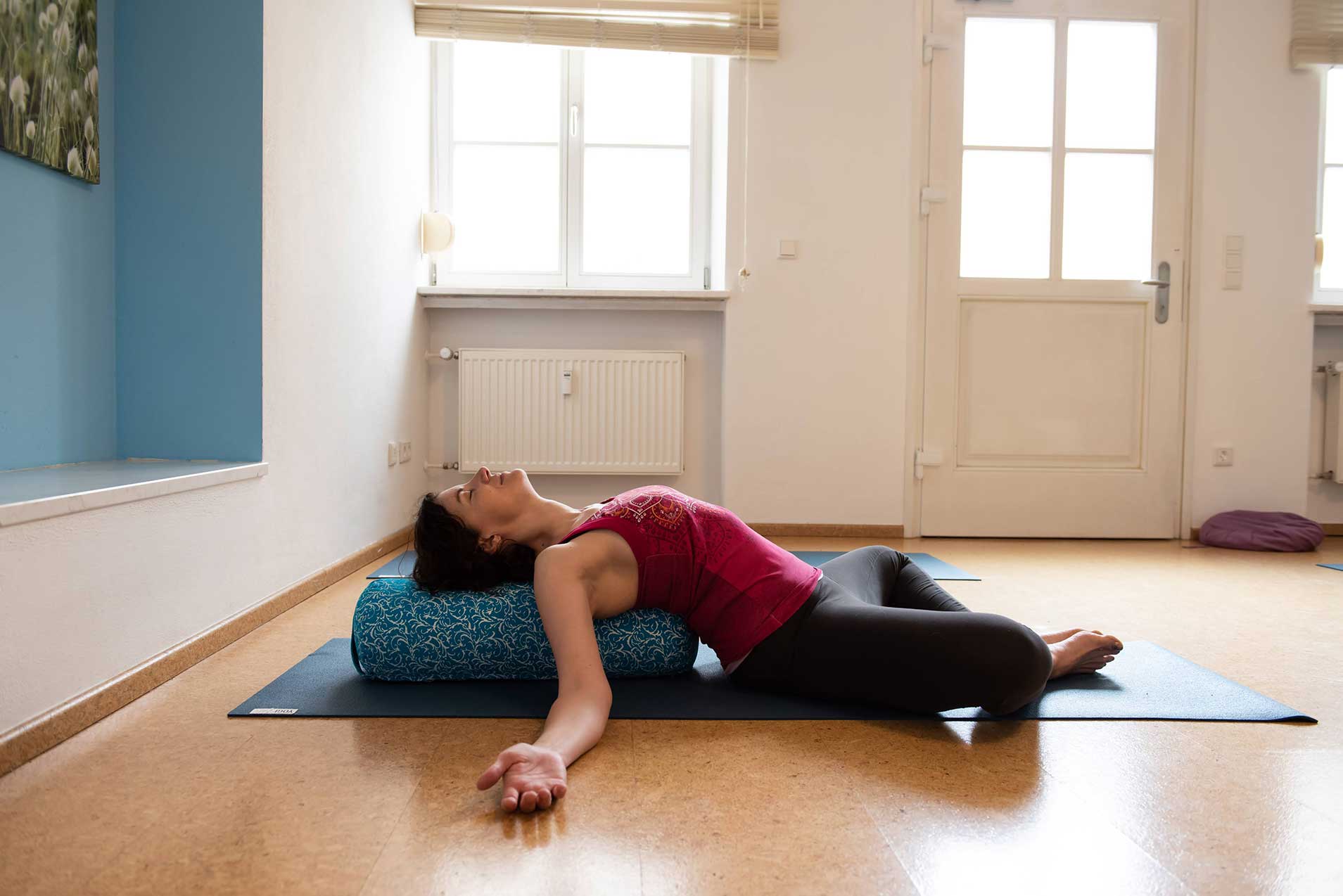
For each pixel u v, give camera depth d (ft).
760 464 13.24
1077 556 11.68
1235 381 13.47
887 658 4.99
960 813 3.97
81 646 5.00
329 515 9.17
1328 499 14.05
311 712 5.21
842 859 3.53
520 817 3.88
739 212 13.16
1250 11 13.28
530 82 14.02
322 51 8.98
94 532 5.12
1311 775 4.44
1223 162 13.37
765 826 3.82
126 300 7.57
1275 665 6.44
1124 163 13.42
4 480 5.72
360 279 10.23
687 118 14.11
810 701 5.52
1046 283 13.37
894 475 13.30
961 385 13.42
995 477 13.38
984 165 13.30
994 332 13.39
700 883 3.33
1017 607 8.46
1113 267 13.47
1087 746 4.82
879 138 13.17
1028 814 3.97
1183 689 5.77
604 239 14.17
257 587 7.41
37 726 4.57
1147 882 3.38
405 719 5.15
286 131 8.02
